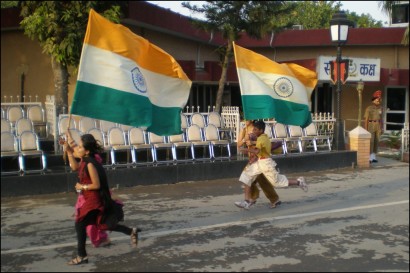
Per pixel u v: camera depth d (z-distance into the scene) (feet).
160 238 23.29
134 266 19.56
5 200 30.50
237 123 45.19
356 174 42.06
